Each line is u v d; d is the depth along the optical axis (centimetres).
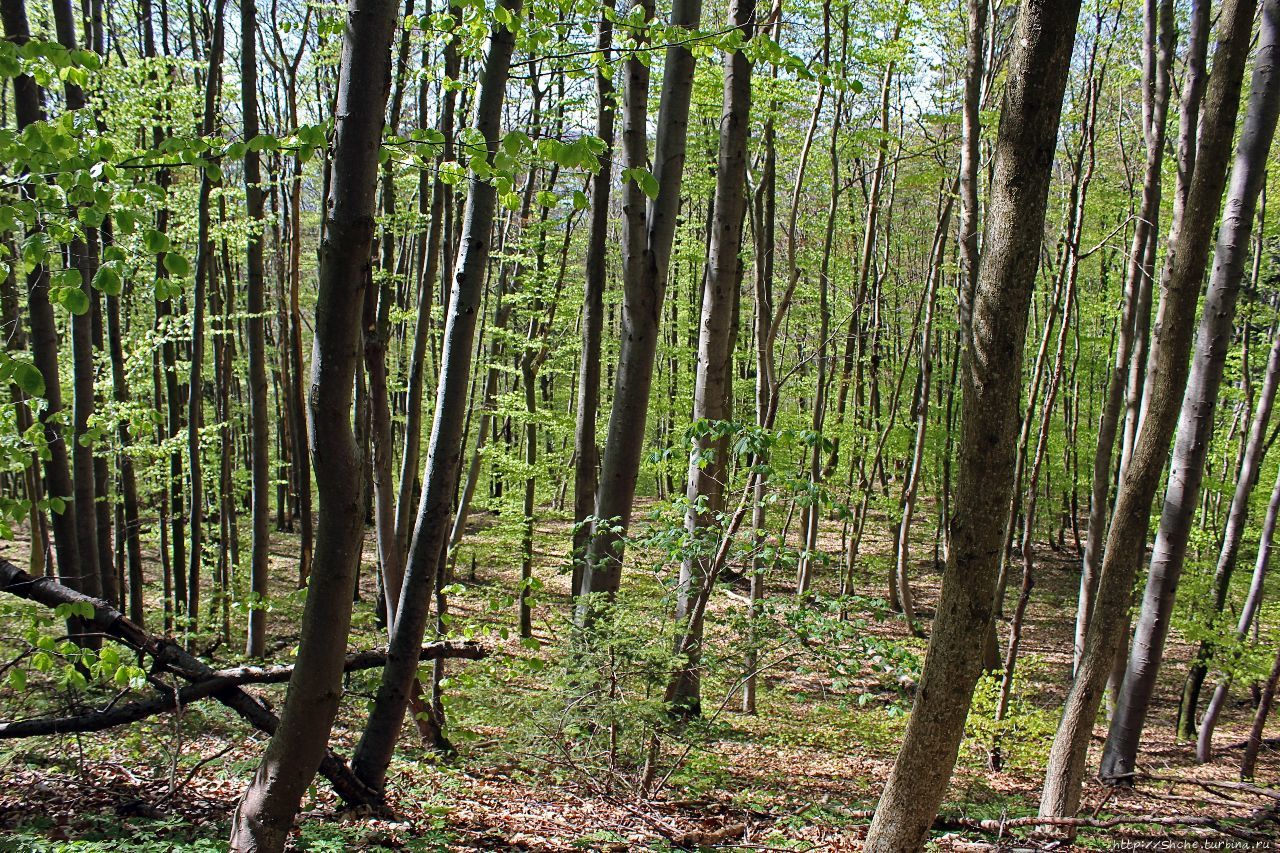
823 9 1239
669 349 1922
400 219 1082
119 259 360
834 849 650
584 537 1060
